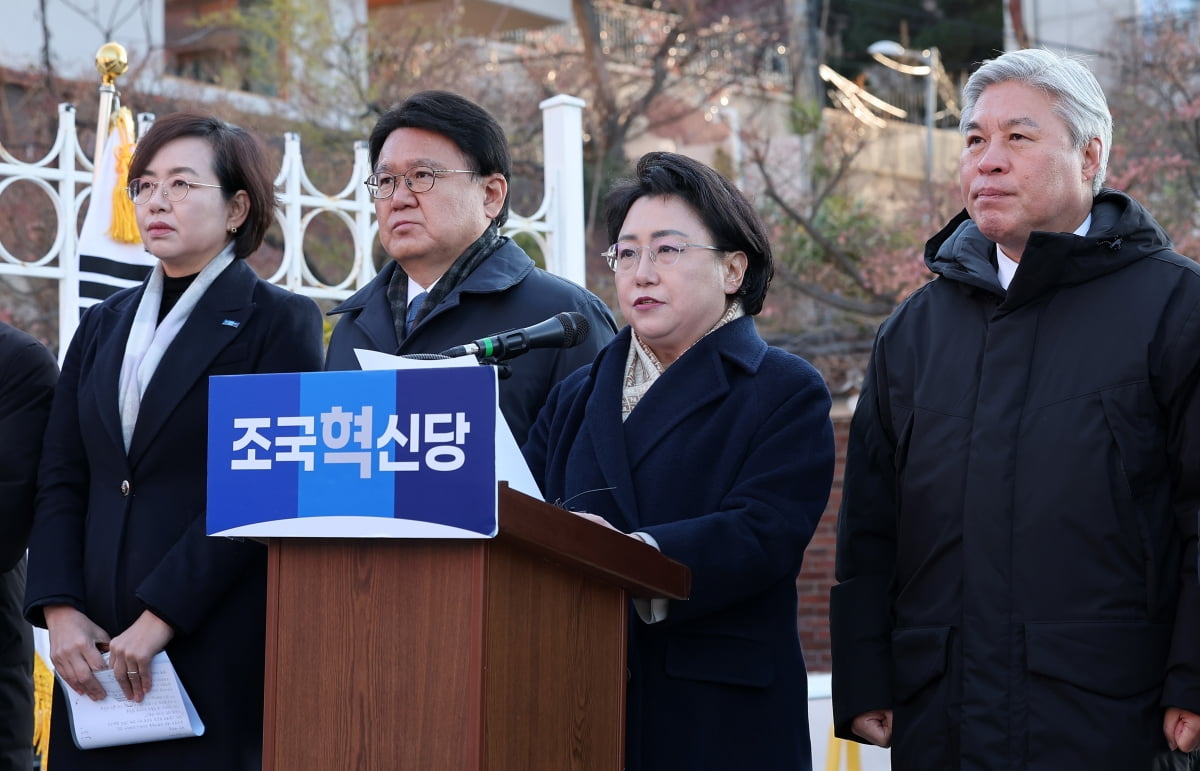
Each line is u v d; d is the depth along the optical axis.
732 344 3.38
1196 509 2.99
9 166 5.43
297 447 2.54
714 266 3.37
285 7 13.14
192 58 14.17
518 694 2.54
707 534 3.09
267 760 2.58
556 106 6.52
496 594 2.49
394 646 2.50
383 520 2.47
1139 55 14.27
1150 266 3.12
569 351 3.92
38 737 5.06
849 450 3.45
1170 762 2.99
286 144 5.93
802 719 3.30
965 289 3.28
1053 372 3.10
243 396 2.58
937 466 3.18
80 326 3.98
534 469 3.56
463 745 2.43
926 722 3.15
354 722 2.52
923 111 18.16
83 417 3.77
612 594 2.83
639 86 16.70
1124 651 2.96
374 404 2.50
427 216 3.93
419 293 4.02
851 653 3.33
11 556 3.89
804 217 14.96
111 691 3.54
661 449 3.29
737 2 17.95
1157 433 3.04
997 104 3.21
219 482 2.59
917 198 15.05
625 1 18.22
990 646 3.05
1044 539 3.03
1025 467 3.07
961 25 21.30
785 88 17.66
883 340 3.40
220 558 3.56
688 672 3.19
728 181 3.45
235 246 3.95
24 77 11.77
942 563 3.16
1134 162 13.27
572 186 6.51
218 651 3.59
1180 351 3.02
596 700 2.77
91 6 12.82
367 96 13.47
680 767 3.15
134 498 3.68
